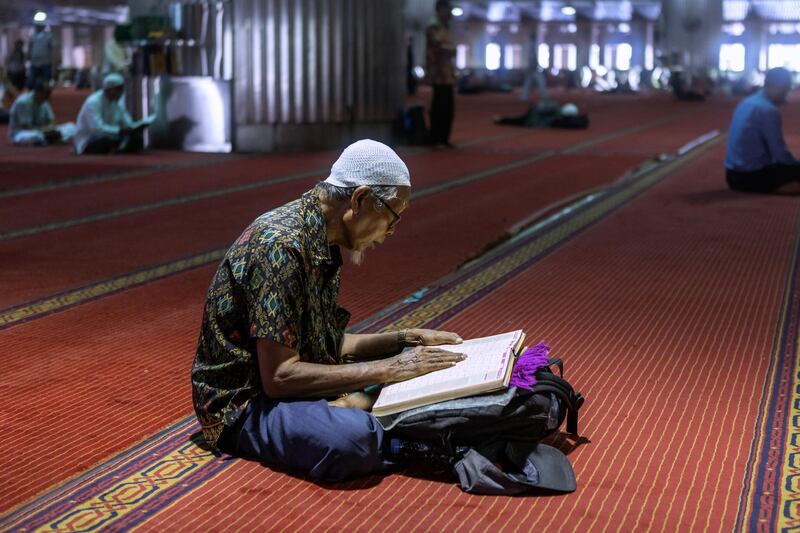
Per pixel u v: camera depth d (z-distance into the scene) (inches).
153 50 440.5
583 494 89.5
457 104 961.5
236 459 97.0
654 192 311.4
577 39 1718.8
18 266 193.3
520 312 159.6
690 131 590.9
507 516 84.9
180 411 112.3
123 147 417.4
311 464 91.8
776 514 85.3
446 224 247.4
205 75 435.2
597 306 163.6
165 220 250.5
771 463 97.0
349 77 450.9
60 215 256.5
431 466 95.0
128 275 186.2
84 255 205.2
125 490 90.3
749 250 215.2
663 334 146.1
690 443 102.5
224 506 86.9
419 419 90.4
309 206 92.1
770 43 1667.1
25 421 108.8
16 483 92.4
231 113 433.1
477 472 88.7
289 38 433.4
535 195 302.7
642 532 82.0
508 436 91.9
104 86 416.8
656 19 1644.9
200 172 355.9
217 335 93.5
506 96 1205.1
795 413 112.0
